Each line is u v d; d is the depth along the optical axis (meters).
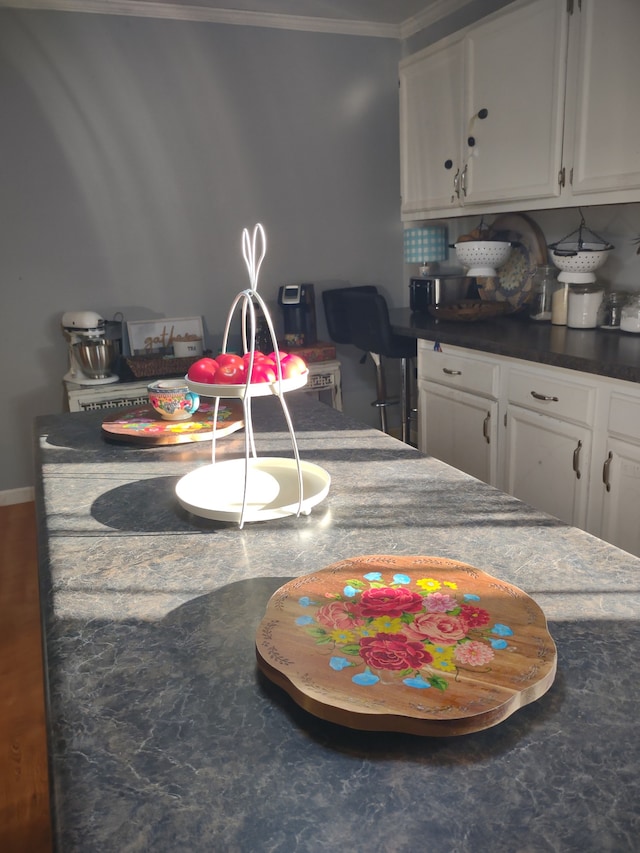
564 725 0.64
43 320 3.53
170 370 3.42
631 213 2.75
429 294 3.67
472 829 0.53
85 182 3.46
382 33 3.93
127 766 0.62
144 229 3.62
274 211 3.90
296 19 3.69
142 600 0.91
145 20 3.41
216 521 1.16
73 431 1.82
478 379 2.82
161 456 1.56
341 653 0.71
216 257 3.81
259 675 0.74
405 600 0.82
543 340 2.62
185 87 3.56
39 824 1.60
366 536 1.07
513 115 2.77
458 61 3.04
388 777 0.59
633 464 2.13
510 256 3.35
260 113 3.75
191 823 0.55
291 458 1.48
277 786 0.58
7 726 1.96
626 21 2.23
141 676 0.75
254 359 1.12
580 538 1.03
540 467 2.55
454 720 0.60
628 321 2.61
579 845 0.51
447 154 3.22
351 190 4.07
